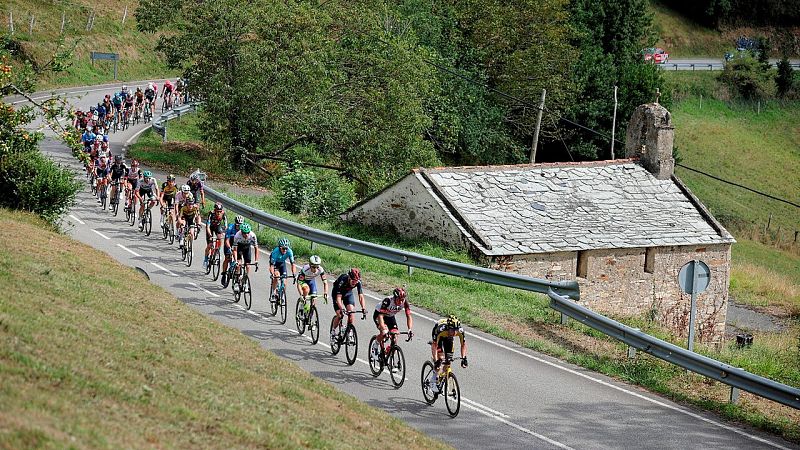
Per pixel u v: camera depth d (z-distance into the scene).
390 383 17.06
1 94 26.28
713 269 29.03
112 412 9.96
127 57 67.06
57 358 11.17
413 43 46.62
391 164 41.91
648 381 17.98
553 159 63.41
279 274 20.23
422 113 43.91
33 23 61.91
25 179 25.16
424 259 24.47
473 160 59.19
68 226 27.33
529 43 60.00
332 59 41.56
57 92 55.06
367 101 42.06
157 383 11.73
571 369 18.59
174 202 26.34
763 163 78.12
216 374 13.32
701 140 79.62
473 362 18.56
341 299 17.94
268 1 40.09
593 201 28.92
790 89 90.69
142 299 17.27
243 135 41.06
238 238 20.91
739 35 107.75
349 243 25.88
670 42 104.00
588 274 26.98
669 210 29.42
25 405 9.08
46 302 14.19
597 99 60.47
